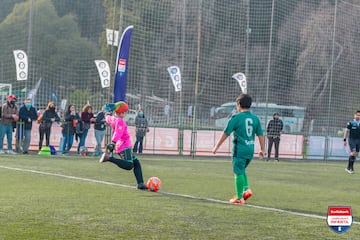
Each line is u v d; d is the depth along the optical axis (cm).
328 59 3644
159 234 753
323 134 3372
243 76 2994
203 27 3975
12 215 856
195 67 3975
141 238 725
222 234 770
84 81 4756
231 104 3703
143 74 3847
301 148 3175
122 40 2025
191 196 1178
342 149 3309
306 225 862
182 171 1858
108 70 2830
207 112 3769
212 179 1603
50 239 702
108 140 2628
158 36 3928
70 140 2572
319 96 3528
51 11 5091
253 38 3847
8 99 2375
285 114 3603
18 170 1600
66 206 958
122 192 1186
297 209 1051
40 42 4922
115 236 732
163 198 1115
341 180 1833
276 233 791
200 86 3906
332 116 3444
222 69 3881
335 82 3509
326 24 3725
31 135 2636
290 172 2084
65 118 2562
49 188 1205
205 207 1011
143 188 1255
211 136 2970
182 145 2928
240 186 1108
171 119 3516
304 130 3531
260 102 3684
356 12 3644
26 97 2770
